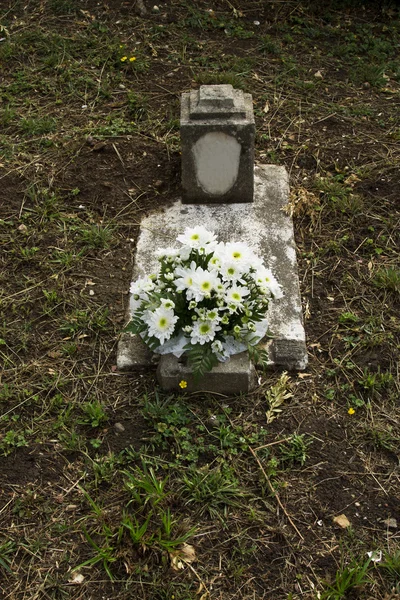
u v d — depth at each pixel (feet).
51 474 6.73
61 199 8.87
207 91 8.40
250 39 11.09
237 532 6.41
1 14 11.36
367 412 7.09
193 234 7.18
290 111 10.01
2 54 10.66
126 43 10.89
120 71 10.50
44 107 10.02
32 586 6.18
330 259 8.32
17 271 8.20
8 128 9.71
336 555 6.31
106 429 6.99
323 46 11.03
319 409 7.13
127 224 8.64
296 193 8.84
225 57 10.76
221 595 6.12
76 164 9.20
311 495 6.61
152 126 9.70
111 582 6.18
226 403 7.13
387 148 9.48
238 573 6.20
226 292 6.89
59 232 8.54
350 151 9.46
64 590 6.15
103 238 8.43
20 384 7.29
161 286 7.08
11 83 10.36
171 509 6.51
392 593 6.11
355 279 8.13
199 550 6.33
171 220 8.63
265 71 10.59
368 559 6.26
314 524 6.46
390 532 6.42
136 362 7.36
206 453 6.82
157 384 7.27
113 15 11.30
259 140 9.62
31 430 6.98
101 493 6.61
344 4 11.64
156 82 10.36
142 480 6.55
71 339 7.62
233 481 6.66
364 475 6.73
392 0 11.64
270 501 6.57
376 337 7.57
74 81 10.31
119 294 7.97
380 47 10.93
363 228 8.59
